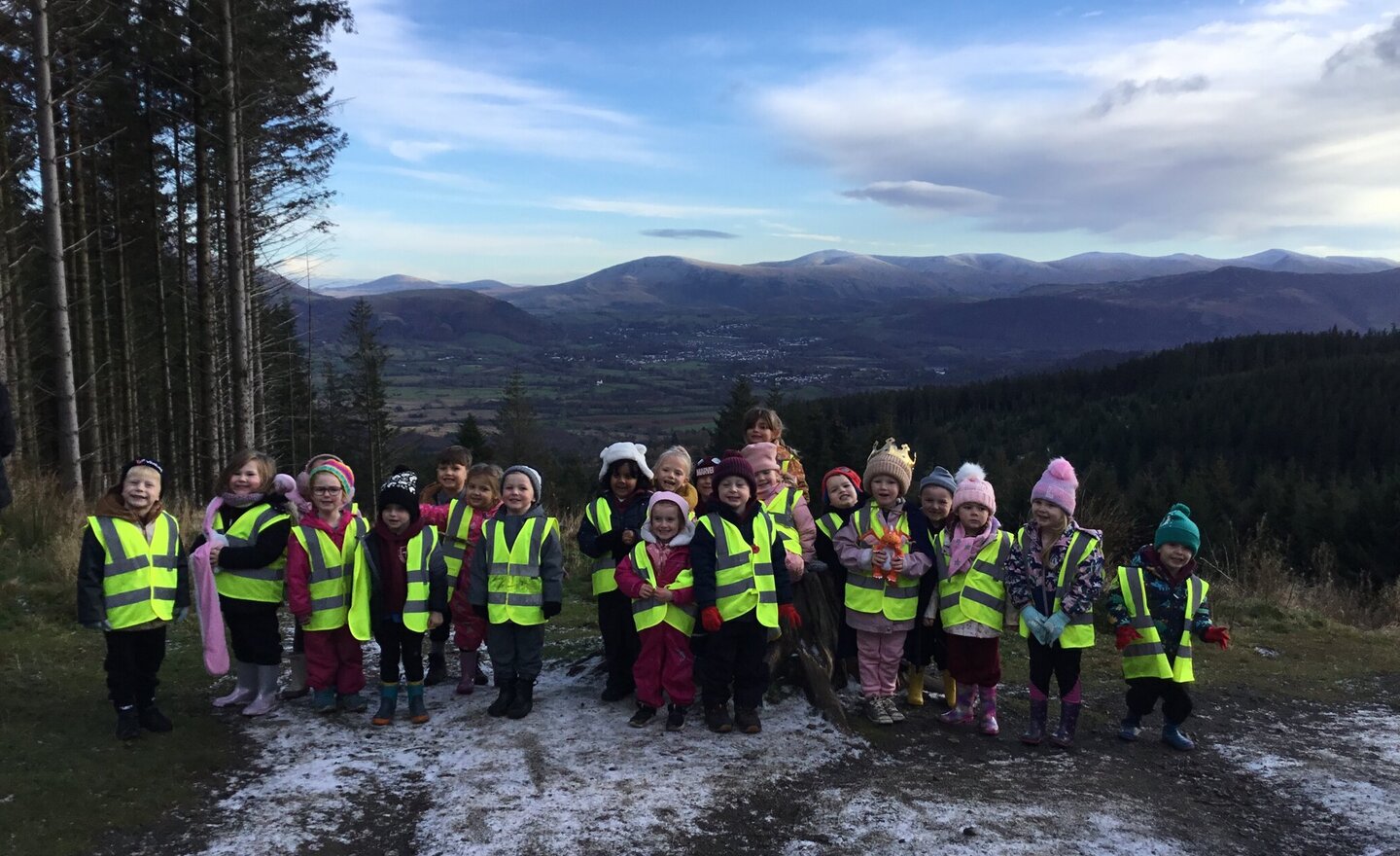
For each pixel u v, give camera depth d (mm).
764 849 3053
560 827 3176
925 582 4555
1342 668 6020
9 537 7699
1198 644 6641
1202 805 3557
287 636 5949
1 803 3178
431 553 4363
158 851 2979
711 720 4219
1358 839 3236
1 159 13703
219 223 16562
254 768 3715
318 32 15453
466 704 4637
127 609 3836
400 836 3139
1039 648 4258
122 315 18344
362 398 34719
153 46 13945
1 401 4520
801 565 4520
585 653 5629
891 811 3359
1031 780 3754
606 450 4785
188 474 21531
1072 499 4191
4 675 4617
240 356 13656
